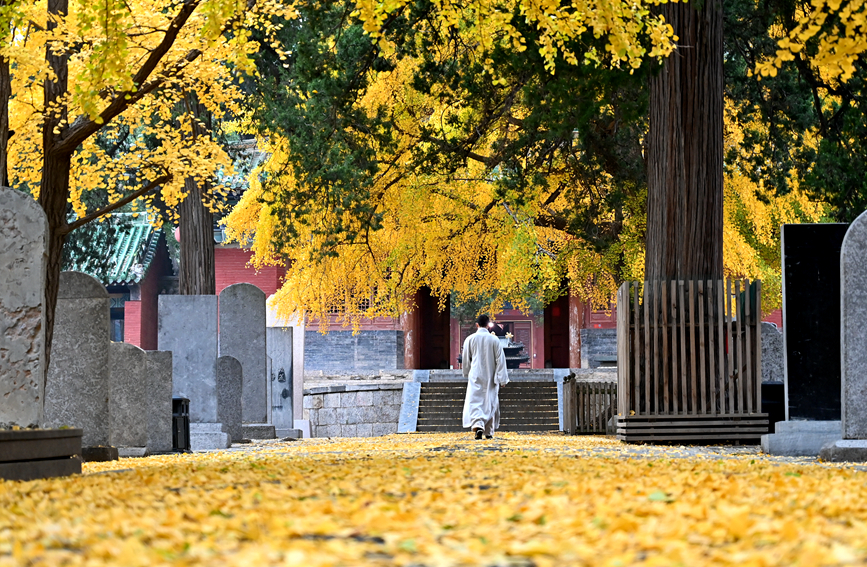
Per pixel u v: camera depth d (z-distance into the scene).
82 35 16.91
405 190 32.72
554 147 28.09
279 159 31.31
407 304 42.12
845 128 24.25
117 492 8.29
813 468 11.05
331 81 25.89
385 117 28.11
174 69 18.06
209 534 5.66
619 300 19.20
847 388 13.50
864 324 13.50
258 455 16.14
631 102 22.77
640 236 29.67
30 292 11.47
